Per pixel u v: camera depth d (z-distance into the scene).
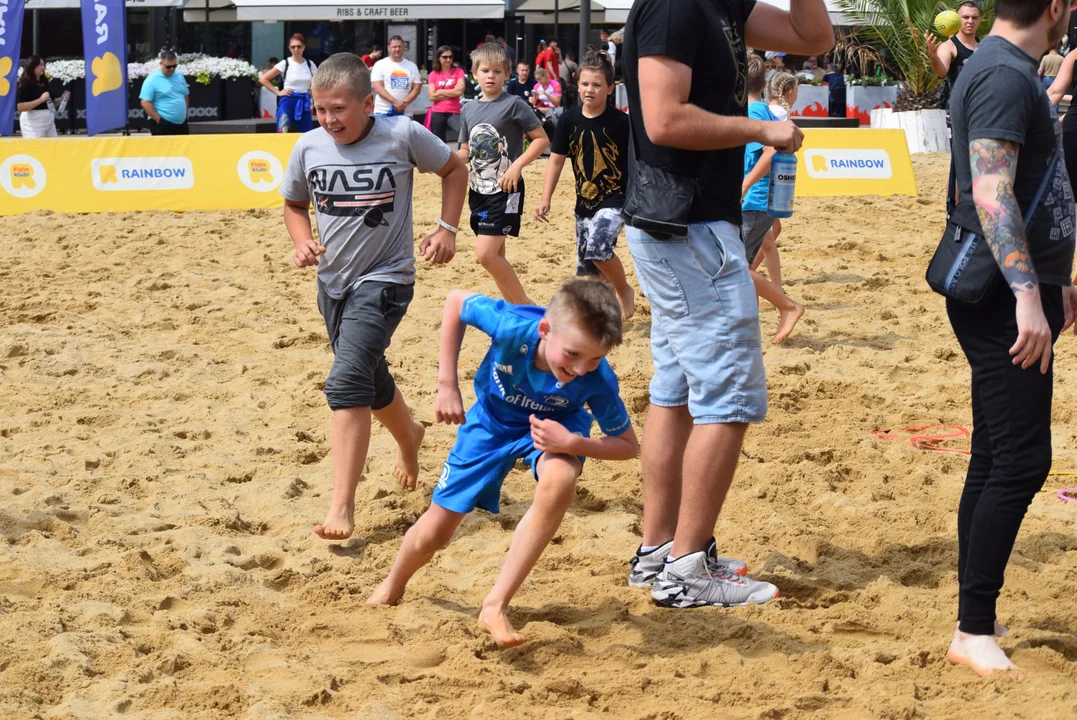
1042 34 3.47
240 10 23.44
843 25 24.31
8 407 6.58
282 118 19.38
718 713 3.40
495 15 24.23
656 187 3.94
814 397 6.87
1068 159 7.57
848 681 3.61
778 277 8.70
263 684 3.57
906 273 10.36
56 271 10.45
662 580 4.19
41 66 18.61
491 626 3.77
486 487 3.96
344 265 4.83
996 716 3.37
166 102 18.59
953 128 3.60
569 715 3.40
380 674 3.65
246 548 4.76
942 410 6.59
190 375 7.28
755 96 7.75
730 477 4.10
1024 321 3.34
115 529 4.86
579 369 3.56
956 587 4.33
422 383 7.10
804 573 4.53
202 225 12.85
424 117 23.28
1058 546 4.72
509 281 8.14
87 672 3.63
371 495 5.30
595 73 7.38
